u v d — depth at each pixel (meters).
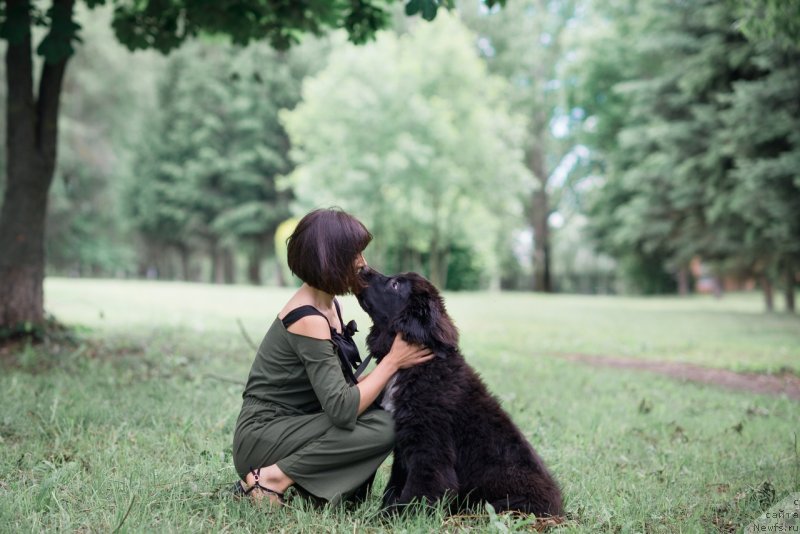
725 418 5.56
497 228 30.44
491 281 44.25
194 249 39.28
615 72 25.78
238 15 6.83
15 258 7.21
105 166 29.77
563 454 4.17
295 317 2.91
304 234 2.94
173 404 4.82
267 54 32.41
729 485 3.69
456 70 23.45
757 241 15.97
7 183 7.23
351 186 23.02
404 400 2.94
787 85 13.00
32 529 2.54
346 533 2.73
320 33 7.32
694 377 7.82
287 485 2.98
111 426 4.14
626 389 6.73
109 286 20.45
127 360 6.56
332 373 2.89
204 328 9.73
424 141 23.14
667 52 17.17
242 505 2.91
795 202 13.61
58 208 28.33
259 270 35.78
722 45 14.99
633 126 21.55
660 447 4.50
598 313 17.53
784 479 3.72
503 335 11.38
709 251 18.92
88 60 26.83
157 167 34.53
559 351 9.84
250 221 32.69
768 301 19.69
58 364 6.18
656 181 18.53
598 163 29.91
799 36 8.25
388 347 3.06
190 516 2.82
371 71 23.14
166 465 3.45
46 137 7.33
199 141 32.59
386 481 3.60
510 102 33.16
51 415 4.20
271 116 32.50
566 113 32.72
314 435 2.96
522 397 5.92
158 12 7.14
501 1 5.87
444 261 29.31
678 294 34.47
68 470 3.20
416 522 2.74
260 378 3.06
